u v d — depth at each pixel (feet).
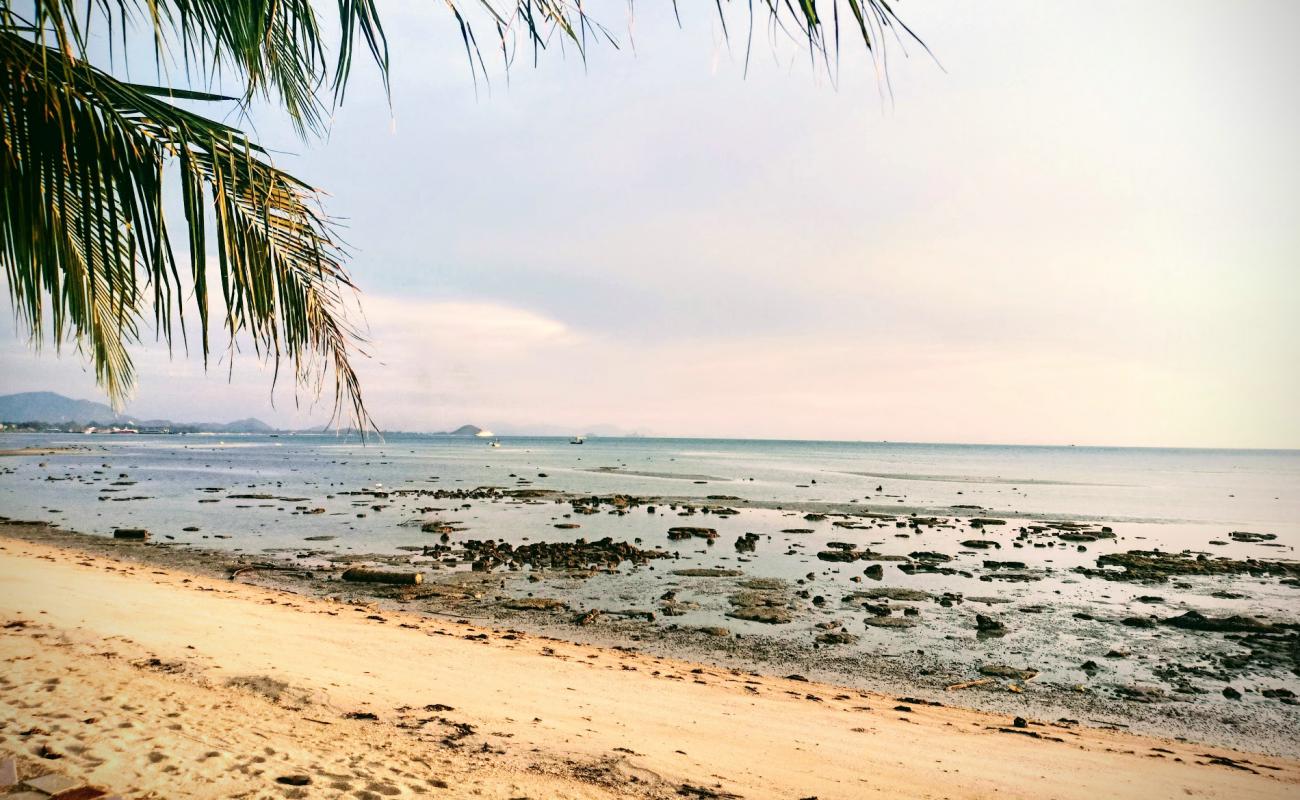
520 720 24.25
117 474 184.55
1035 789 22.29
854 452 588.50
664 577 62.34
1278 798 22.89
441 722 22.75
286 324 10.71
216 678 24.62
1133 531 102.63
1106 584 62.95
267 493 135.64
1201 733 31.42
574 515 106.93
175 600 41.39
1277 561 75.00
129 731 17.53
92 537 79.46
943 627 47.78
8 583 40.78
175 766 15.60
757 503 130.62
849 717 29.53
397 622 43.11
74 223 10.32
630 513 110.42
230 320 9.80
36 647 25.72
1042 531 97.81
